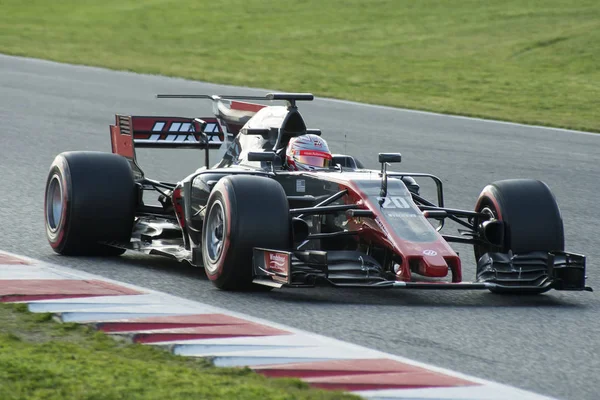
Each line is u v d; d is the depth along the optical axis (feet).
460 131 217.97
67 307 72.23
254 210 81.61
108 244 96.89
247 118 106.83
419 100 263.29
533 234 87.35
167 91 261.65
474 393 56.18
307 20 422.00
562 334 73.05
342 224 88.33
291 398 52.80
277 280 79.10
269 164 94.53
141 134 110.11
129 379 54.75
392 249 81.30
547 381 61.05
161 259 99.19
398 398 54.65
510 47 347.56
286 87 277.44
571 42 343.87
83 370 56.08
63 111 224.33
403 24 407.85
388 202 85.25
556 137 214.07
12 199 128.57
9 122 205.36
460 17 415.85
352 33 390.21
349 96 265.95
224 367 59.16
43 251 99.35
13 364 56.24
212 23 416.67
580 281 83.25
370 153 186.50
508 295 87.61
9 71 289.74
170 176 157.07
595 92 272.10
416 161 180.04
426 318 76.13
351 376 58.44
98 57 328.90
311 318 74.38
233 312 73.87
